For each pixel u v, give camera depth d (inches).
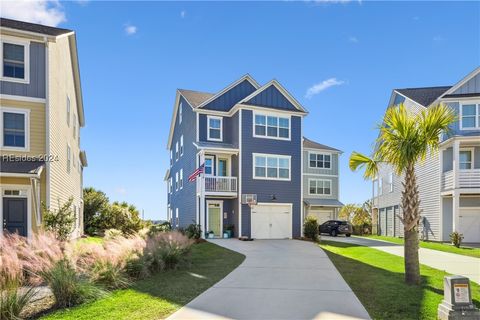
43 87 621.3
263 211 941.8
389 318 255.4
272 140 970.1
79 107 981.8
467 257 606.2
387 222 1286.9
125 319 250.1
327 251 677.3
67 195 797.9
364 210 1742.1
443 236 906.1
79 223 1018.7
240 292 331.0
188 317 254.4
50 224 542.6
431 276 417.1
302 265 493.7
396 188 1187.9
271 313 264.8
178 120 1246.9
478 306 291.1
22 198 591.5
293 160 987.9
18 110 603.5
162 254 452.1
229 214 976.9
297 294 323.9
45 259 320.2
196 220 948.6
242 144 938.7
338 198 1434.5
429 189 973.2
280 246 741.9
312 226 941.8
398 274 430.0
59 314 262.7
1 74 598.5
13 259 298.8
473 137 829.2
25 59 616.4
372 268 476.4
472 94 882.1
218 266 483.8
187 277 403.9
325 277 406.3
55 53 665.0
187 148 1090.7
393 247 775.7
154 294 320.8
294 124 1001.5
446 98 888.3
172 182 1352.1
